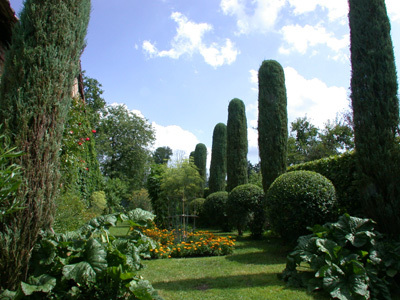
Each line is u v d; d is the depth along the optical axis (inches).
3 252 92.8
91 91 864.9
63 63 117.0
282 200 220.1
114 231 432.8
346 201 235.3
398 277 136.4
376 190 171.2
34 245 103.2
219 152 571.5
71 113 222.4
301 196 212.5
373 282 126.6
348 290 121.9
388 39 187.9
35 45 111.0
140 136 1129.4
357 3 199.8
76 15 125.3
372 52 187.0
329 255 134.6
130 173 1105.4
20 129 101.5
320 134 780.6
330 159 259.1
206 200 468.1
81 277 94.3
